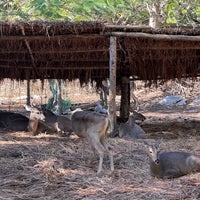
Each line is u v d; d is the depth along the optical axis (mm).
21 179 7461
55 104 17734
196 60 13922
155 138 11719
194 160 7344
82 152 9289
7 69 14438
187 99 21625
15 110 19219
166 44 12336
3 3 15188
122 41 12102
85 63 13922
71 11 13766
